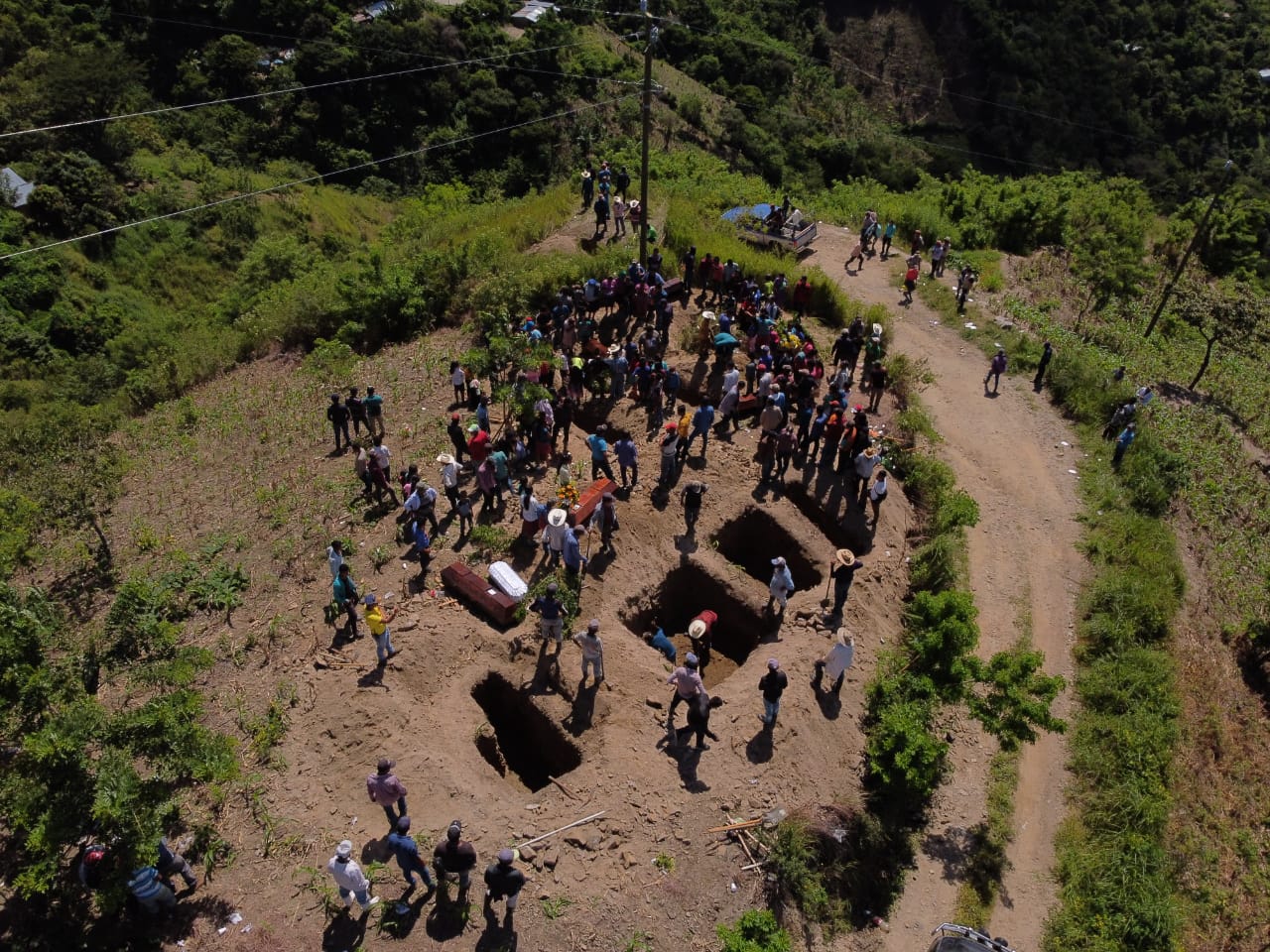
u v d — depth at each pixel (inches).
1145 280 1534.2
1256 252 1592.0
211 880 501.4
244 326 1144.8
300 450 872.9
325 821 532.1
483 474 736.3
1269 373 1323.8
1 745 481.7
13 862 506.0
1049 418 1031.0
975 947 482.9
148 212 1818.4
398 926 477.7
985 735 669.3
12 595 521.7
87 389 1282.0
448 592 695.1
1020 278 1466.5
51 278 1550.2
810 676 661.9
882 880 561.0
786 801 572.1
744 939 478.3
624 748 592.7
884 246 1438.2
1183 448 1016.2
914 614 681.0
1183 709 695.1
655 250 1178.0
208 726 587.5
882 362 1042.1
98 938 471.2
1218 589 842.2
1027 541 845.8
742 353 1008.2
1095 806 615.5
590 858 523.8
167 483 836.0
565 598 667.4
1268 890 604.4
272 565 724.7
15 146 1791.3
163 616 665.0
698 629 678.5
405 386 960.9
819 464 859.4
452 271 1127.6
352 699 602.2
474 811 542.0
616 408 913.5
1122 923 541.6
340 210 2110.0
